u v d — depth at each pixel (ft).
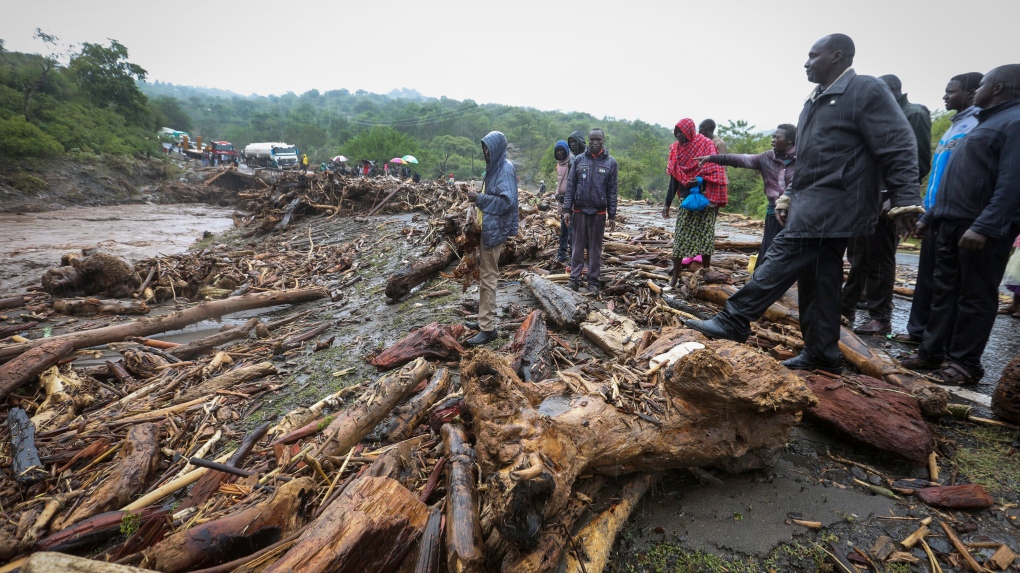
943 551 7.64
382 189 54.80
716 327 12.65
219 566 6.84
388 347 17.26
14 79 142.31
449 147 392.68
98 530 8.63
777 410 8.54
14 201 86.22
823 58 10.93
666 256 24.95
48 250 47.52
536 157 371.97
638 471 8.91
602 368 11.34
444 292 22.80
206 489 9.80
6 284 34.12
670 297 18.81
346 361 17.21
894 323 17.72
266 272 34.53
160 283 30.68
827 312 11.68
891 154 10.03
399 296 23.81
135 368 17.71
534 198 47.19
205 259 34.35
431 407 11.93
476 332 17.46
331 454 10.42
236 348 19.86
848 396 10.37
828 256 11.41
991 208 10.87
